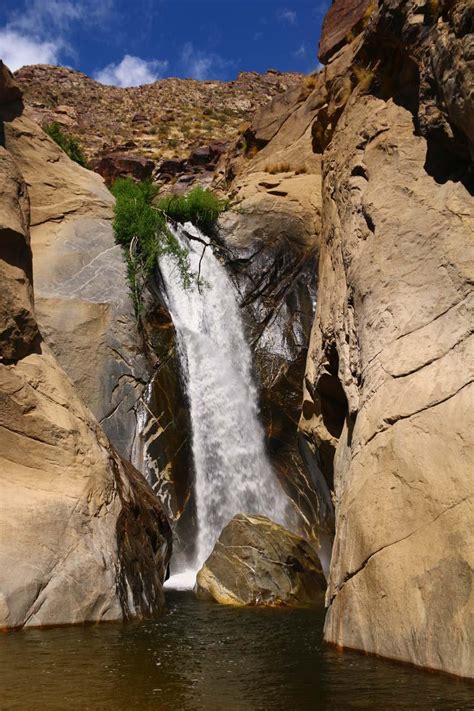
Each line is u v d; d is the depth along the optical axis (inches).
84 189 833.5
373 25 510.3
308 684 252.7
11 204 486.3
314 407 539.2
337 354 492.4
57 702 229.0
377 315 384.8
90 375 673.0
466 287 335.9
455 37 368.2
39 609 346.3
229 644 325.4
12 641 312.8
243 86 3316.9
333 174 554.3
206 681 258.1
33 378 433.4
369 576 299.7
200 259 834.8
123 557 402.9
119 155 1761.8
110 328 703.1
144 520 457.7
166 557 497.4
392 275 389.7
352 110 552.1
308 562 504.4
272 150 1151.0
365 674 262.7
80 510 392.2
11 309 436.5
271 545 492.1
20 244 474.9
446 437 295.3
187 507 669.9
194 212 889.5
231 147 1441.9
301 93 1187.9
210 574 487.2
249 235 868.6
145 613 398.0
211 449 721.6
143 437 673.0
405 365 340.8
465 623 251.4
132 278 750.5
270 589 466.6
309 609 444.8
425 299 358.0
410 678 255.0
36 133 843.4
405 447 310.0
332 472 523.8
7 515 365.1
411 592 276.4
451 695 233.0
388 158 455.8
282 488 693.9
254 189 947.3
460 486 278.1
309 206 882.1
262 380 758.5
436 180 409.4
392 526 297.6
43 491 392.5
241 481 719.1
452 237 365.1
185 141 2322.8
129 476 480.7
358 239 455.2
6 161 511.5
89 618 359.9
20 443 404.5
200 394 745.6
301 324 775.1
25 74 3051.2
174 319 811.4
